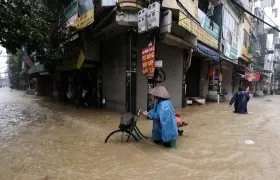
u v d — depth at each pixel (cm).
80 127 796
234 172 429
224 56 1770
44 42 1000
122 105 1078
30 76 2917
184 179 401
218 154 524
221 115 1088
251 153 533
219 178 404
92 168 445
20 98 2208
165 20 877
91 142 614
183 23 920
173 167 451
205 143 609
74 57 1289
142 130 744
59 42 1229
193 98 1588
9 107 1416
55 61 1385
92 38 1184
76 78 1625
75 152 535
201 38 1191
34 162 474
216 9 1656
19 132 731
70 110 1223
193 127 805
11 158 496
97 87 1310
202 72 1691
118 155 515
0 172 423
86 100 1379
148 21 827
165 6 864
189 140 637
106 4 888
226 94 2203
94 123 858
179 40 1088
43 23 983
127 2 855
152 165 460
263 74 3666
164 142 570
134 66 1028
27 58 2267
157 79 1099
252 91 3391
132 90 1020
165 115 543
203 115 1077
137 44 1042
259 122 923
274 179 401
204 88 1742
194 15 1173
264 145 596
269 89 4662
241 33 2261
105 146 579
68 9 1248
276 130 777
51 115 1067
